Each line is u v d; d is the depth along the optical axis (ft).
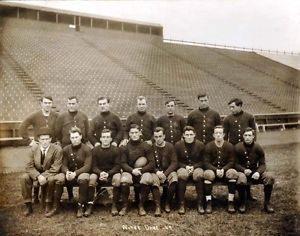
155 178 12.82
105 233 11.23
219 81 50.14
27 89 31.86
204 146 13.94
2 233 11.12
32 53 39.55
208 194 12.94
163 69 48.70
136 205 13.84
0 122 25.59
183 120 15.84
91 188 12.64
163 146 13.80
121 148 13.73
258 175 12.91
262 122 40.14
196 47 61.36
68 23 51.47
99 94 35.86
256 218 12.42
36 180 12.71
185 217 12.53
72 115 15.11
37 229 11.45
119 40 55.01
